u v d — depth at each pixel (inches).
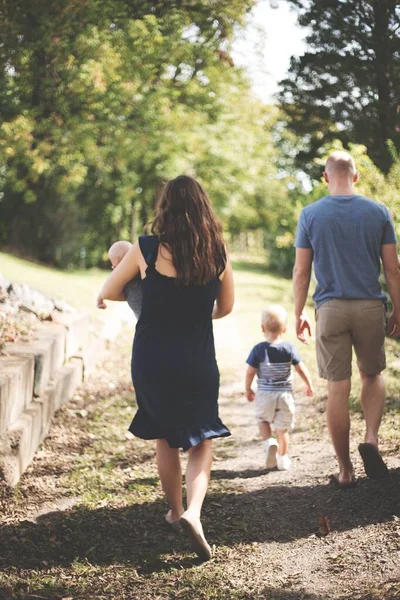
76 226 909.8
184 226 138.6
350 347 167.8
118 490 182.7
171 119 735.1
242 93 853.2
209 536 150.9
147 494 178.7
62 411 257.4
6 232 859.4
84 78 543.8
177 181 143.6
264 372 208.1
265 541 146.5
